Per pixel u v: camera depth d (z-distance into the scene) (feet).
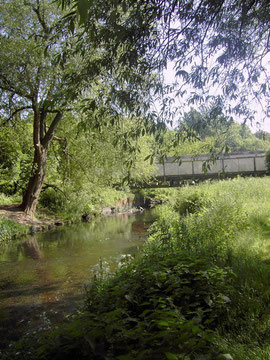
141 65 12.09
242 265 15.56
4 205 59.82
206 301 10.84
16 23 43.45
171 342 7.53
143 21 11.14
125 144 12.62
